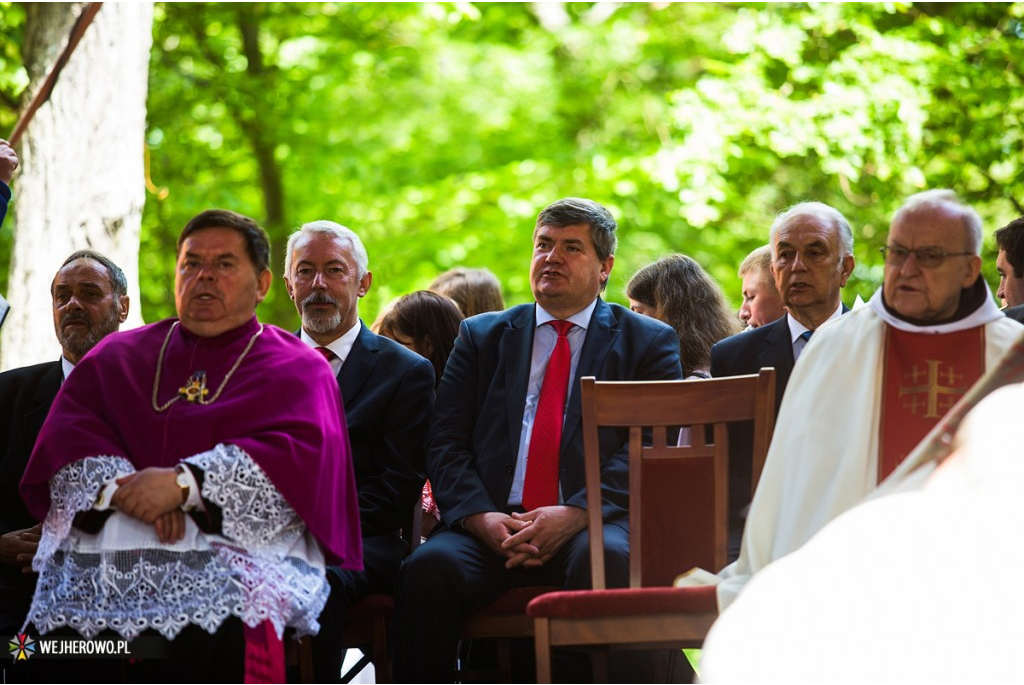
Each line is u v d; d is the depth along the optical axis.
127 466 7.83
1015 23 21.22
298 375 8.20
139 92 13.42
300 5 23.81
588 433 8.67
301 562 8.00
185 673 7.99
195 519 7.70
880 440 8.15
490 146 25.45
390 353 10.33
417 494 10.17
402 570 9.28
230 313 8.27
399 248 23.14
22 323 12.84
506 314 10.40
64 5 13.25
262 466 7.74
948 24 20.70
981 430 6.81
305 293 10.16
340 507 8.23
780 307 11.20
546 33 25.69
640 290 11.63
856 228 22.00
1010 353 6.84
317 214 24.16
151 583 7.61
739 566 8.10
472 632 9.25
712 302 11.48
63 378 10.02
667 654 9.58
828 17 20.64
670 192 22.11
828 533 7.00
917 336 8.23
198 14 23.23
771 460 8.18
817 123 19.78
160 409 8.07
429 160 25.47
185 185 23.48
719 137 19.97
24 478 7.97
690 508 8.62
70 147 12.96
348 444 8.55
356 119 25.12
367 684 11.59
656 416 8.66
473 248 22.72
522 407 9.87
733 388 8.63
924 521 6.82
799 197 23.36
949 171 20.53
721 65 20.86
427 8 20.91
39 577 7.92
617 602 7.66
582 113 25.48
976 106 20.09
